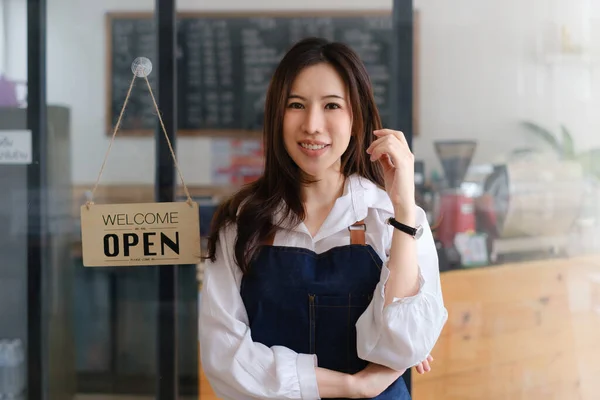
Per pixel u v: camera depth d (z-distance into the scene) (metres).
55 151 2.58
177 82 2.54
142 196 2.56
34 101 2.56
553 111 2.53
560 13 2.51
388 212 1.40
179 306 2.56
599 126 2.53
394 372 1.30
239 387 1.27
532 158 2.53
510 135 2.53
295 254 1.35
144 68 2.00
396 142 1.29
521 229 2.54
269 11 2.52
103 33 2.54
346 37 2.52
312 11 2.52
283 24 2.52
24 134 2.57
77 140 2.57
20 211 2.60
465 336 2.52
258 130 2.55
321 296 1.32
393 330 1.23
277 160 1.39
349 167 1.42
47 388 2.62
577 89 2.53
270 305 1.33
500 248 2.53
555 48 2.52
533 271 2.53
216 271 1.39
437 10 2.51
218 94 2.54
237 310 1.34
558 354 2.54
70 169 2.58
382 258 1.35
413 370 2.48
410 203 1.29
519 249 2.53
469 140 2.53
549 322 2.54
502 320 2.53
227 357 1.29
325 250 1.37
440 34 2.51
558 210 2.54
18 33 2.55
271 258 1.35
